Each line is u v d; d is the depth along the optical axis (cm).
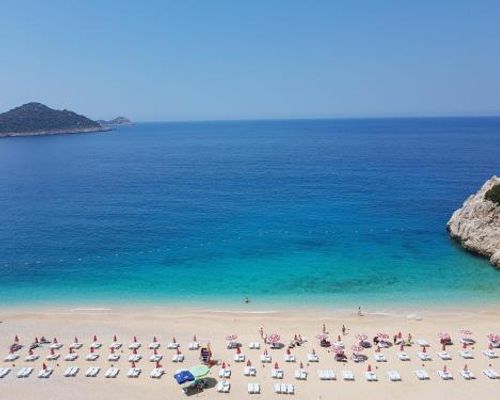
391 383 3562
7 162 18200
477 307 4925
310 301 5156
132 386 3547
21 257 6700
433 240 7150
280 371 3709
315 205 9619
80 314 4884
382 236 7406
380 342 4156
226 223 8331
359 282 5650
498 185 6506
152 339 4316
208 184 12469
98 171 15350
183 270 6138
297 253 6694
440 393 3422
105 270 6181
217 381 3619
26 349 4138
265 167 15838
